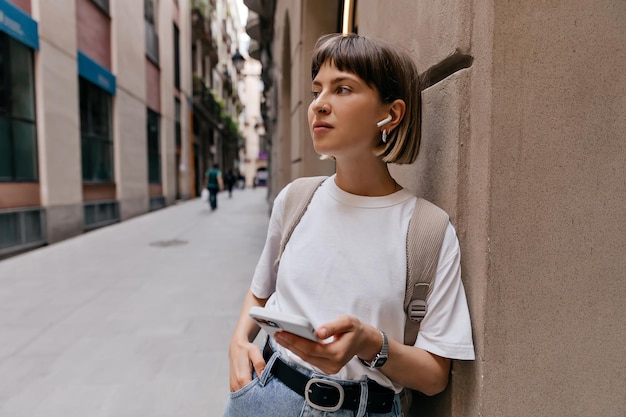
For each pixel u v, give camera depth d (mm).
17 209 7254
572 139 1086
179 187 21500
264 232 10289
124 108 12672
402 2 1660
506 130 1065
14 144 7316
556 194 1089
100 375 2977
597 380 1124
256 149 68125
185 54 22312
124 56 12656
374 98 1022
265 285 1289
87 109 10375
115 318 4102
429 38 1374
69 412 2531
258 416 1063
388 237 1044
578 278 1106
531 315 1098
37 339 3594
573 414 1125
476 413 1110
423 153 1464
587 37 1079
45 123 8070
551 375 1111
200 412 2533
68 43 8898
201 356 3271
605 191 1101
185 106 22234
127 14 12883
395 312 1019
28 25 7469
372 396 1024
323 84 1047
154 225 11625
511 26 1057
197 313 4246
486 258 1079
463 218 1194
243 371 1119
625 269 1114
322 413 1008
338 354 836
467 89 1181
